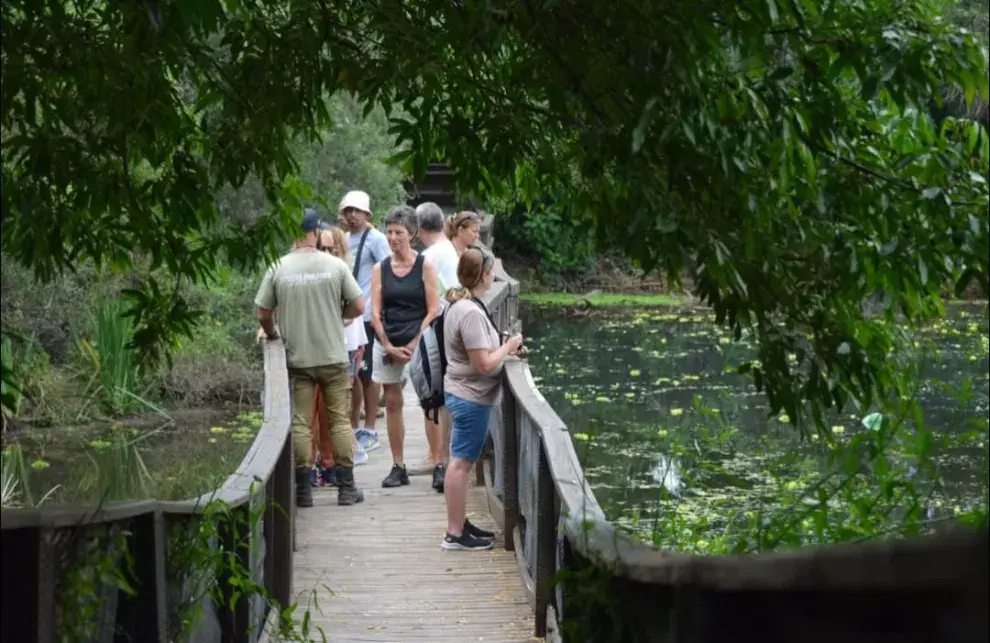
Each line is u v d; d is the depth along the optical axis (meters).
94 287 15.98
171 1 4.09
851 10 4.42
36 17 4.65
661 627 4.29
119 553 4.68
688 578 3.85
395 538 10.22
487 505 11.20
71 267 5.17
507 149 5.09
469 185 5.36
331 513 10.95
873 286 4.85
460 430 9.62
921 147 4.66
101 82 4.71
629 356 23.83
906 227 4.71
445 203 29.50
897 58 4.33
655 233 4.55
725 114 4.43
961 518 3.50
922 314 5.00
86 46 4.68
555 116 4.85
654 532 6.08
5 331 4.25
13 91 4.45
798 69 4.62
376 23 4.86
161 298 5.68
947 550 2.62
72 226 5.23
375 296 11.45
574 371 21.70
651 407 17.27
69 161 4.93
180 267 5.63
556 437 7.46
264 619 7.63
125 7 4.54
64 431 15.43
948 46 4.34
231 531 6.34
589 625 5.10
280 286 10.80
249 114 5.35
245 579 6.29
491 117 5.10
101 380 16.20
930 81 4.45
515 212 35.59
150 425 16.20
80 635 4.39
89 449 14.55
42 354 15.55
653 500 8.20
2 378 3.97
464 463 9.75
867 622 2.93
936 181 4.62
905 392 5.14
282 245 6.44
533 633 8.02
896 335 5.20
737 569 3.53
